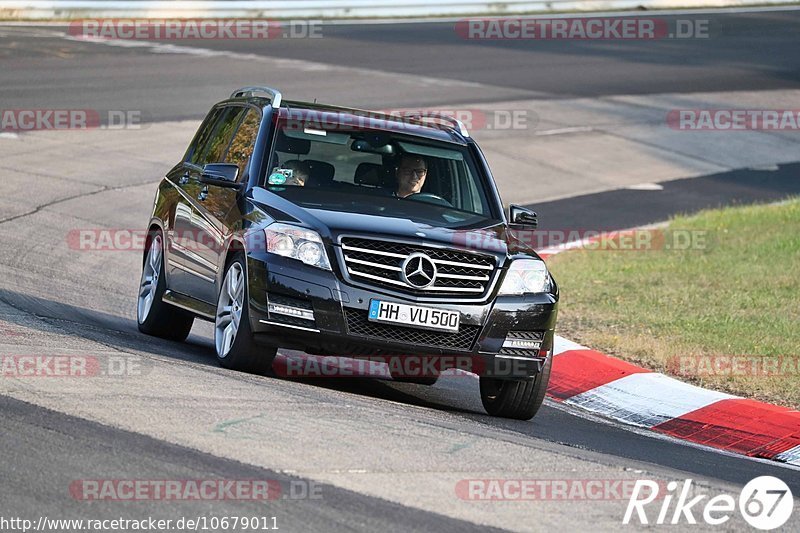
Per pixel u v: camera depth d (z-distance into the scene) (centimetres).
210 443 1908
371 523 1609
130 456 1802
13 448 1784
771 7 16400
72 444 1834
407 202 2778
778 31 14288
